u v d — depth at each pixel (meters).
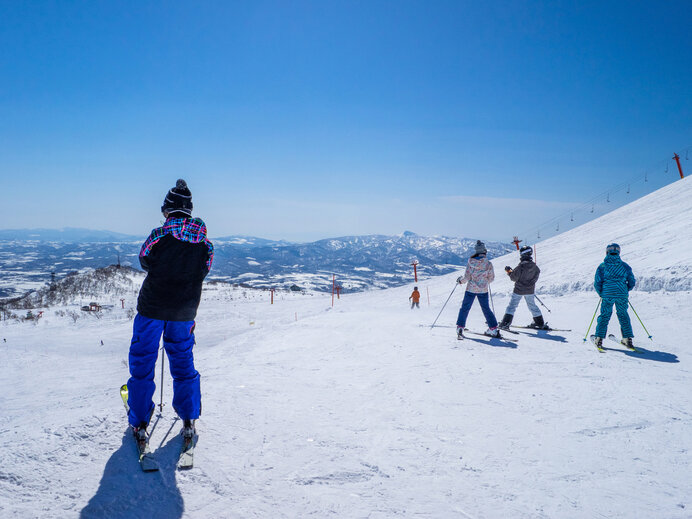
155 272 2.65
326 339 8.79
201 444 2.90
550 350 7.11
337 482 2.58
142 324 2.70
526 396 4.58
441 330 9.26
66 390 9.23
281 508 2.25
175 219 2.71
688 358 6.47
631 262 14.35
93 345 20.23
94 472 2.41
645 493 2.56
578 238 26.09
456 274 30.92
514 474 2.78
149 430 3.03
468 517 2.24
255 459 2.79
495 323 8.15
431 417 3.87
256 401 4.00
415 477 2.70
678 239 15.07
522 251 8.99
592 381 5.20
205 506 2.22
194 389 2.86
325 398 4.37
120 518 2.05
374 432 3.45
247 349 8.61
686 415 3.99
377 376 5.45
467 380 5.25
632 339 7.49
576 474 2.80
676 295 10.90
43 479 2.26
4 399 7.70
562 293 14.45
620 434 3.52
